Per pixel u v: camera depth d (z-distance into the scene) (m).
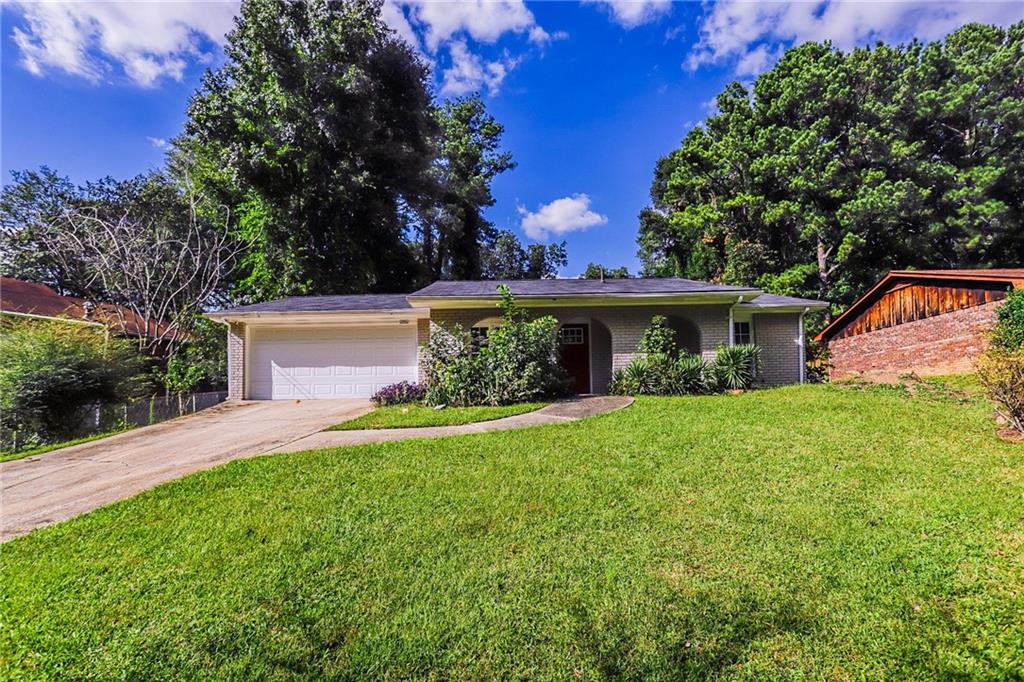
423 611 2.78
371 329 12.37
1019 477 4.45
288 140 17.16
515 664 2.36
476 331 11.55
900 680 2.17
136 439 7.87
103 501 4.79
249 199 18.47
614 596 2.86
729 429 6.63
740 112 21.53
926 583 2.86
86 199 20.05
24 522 4.29
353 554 3.45
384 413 9.05
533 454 5.75
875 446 5.66
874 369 14.70
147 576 3.25
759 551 3.31
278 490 4.74
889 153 18.20
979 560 3.07
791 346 13.13
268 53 16.72
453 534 3.71
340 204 18.16
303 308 11.98
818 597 2.78
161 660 2.47
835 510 3.91
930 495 4.12
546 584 3.00
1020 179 18.30
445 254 28.09
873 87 19.06
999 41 19.78
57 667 2.44
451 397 9.84
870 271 20.00
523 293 11.24
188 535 3.82
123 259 15.47
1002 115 18.02
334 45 18.02
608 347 12.48
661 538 3.55
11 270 19.41
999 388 6.14
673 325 13.03
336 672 2.35
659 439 6.22
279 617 2.77
